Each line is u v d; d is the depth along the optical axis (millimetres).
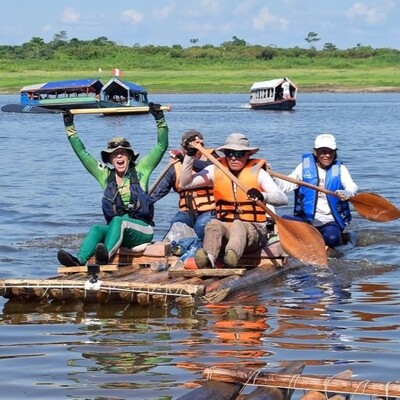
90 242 13844
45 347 10578
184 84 137875
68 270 13695
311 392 7812
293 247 14383
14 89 127125
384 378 9258
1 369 9711
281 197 14109
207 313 12211
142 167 14688
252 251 14766
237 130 53000
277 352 10258
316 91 132500
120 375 9453
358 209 16391
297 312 12242
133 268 14250
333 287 13875
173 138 45562
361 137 45000
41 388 9055
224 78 145750
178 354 10211
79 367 9766
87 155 14727
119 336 11062
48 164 32500
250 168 14219
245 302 12820
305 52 171000
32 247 17141
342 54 170875
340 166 17078
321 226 17062
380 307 12523
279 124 59250
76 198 23453
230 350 10352
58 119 71312
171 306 12578
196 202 15570
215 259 13734
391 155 34500
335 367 9656
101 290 12703
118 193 14422
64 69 152375
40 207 21953
